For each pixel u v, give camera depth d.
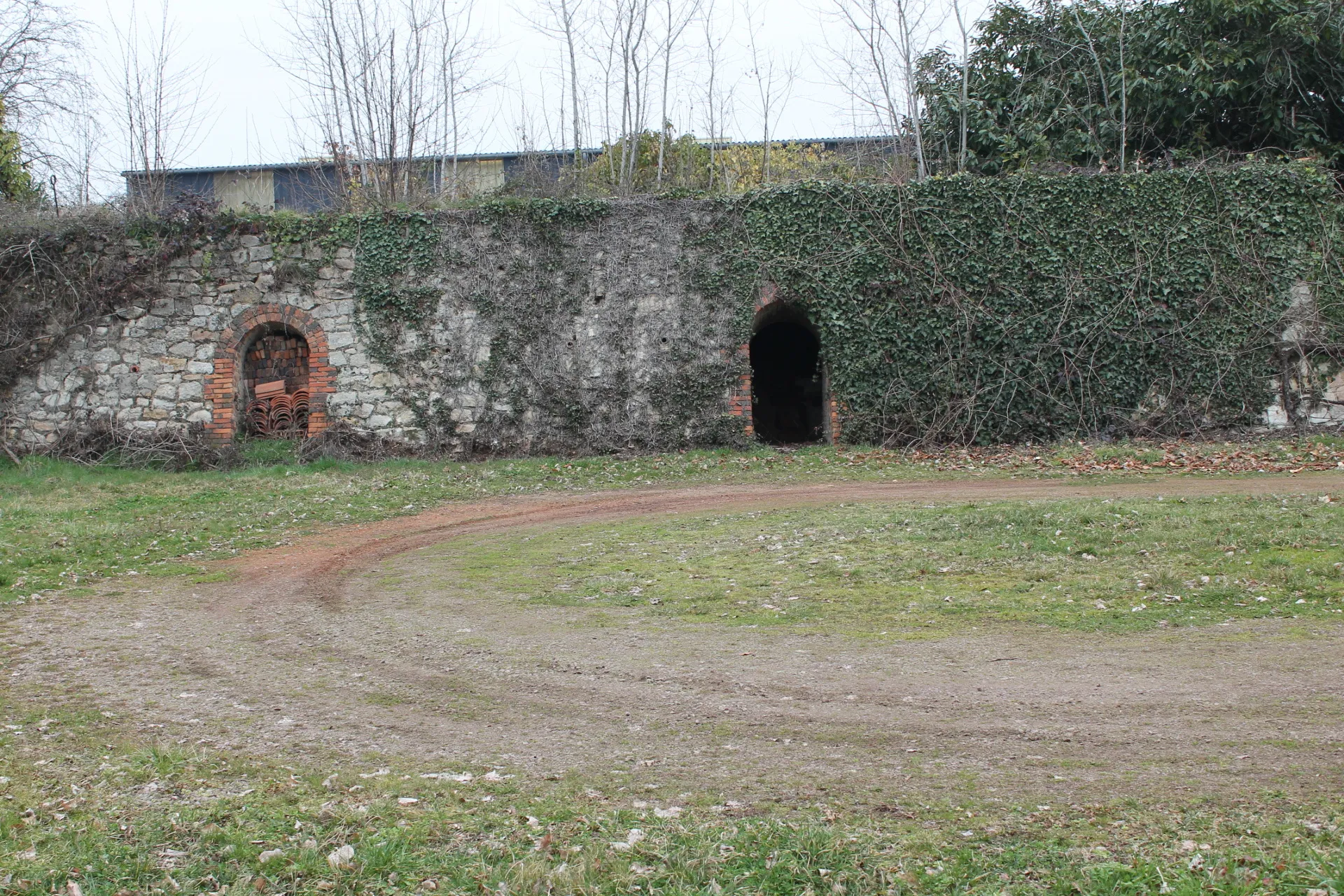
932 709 5.61
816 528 10.70
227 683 6.50
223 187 30.84
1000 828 4.17
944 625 7.22
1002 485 13.75
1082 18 21.28
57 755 5.27
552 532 11.65
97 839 4.25
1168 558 8.53
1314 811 4.16
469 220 17.62
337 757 5.21
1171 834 4.05
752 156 25.80
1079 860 3.88
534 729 5.55
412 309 17.47
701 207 17.64
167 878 3.95
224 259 17.48
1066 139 20.61
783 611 7.77
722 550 10.04
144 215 17.66
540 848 4.13
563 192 18.59
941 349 17.47
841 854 4.00
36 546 10.84
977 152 21.91
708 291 17.52
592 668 6.59
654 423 17.47
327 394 17.47
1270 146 20.19
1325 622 6.81
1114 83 20.44
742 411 17.48
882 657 6.57
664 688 6.14
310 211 19.30
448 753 5.24
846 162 23.05
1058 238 17.53
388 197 20.94
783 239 17.53
